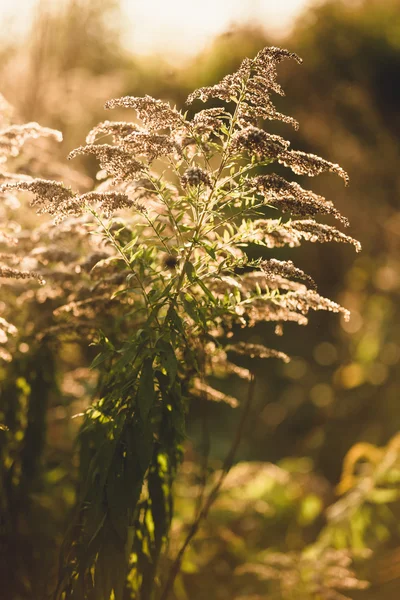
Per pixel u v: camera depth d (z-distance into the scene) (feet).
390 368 19.35
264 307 6.52
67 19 13.91
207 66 20.03
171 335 5.97
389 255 22.38
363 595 11.18
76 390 10.46
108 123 5.76
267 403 22.26
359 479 12.30
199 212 6.01
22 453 8.21
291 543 12.40
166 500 6.76
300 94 22.71
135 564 6.70
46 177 8.76
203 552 10.94
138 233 6.89
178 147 5.40
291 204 5.40
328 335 23.80
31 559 8.06
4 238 6.86
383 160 22.61
